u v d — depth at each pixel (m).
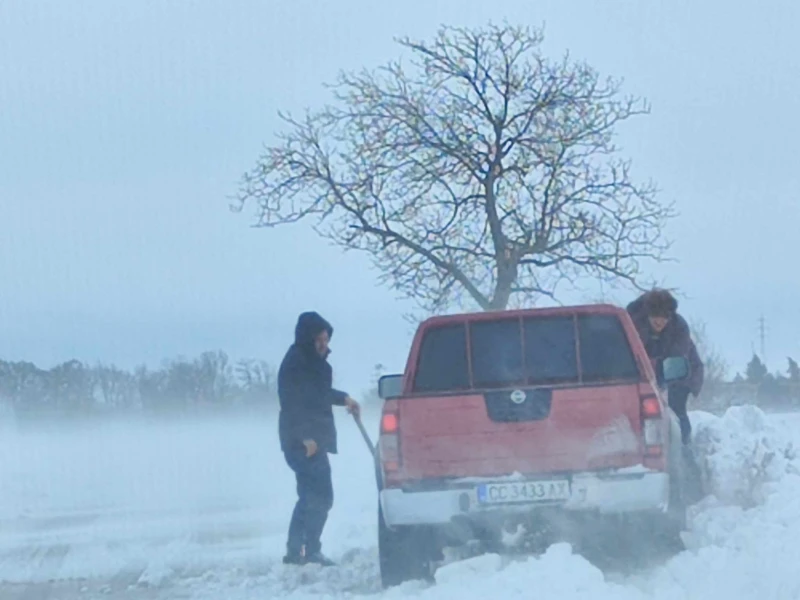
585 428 10.08
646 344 13.82
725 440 15.08
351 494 19.67
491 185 25.59
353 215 26.03
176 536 15.23
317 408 12.23
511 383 11.03
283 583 11.12
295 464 12.12
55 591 11.26
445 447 10.13
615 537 10.69
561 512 10.05
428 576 10.70
